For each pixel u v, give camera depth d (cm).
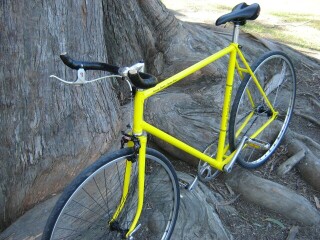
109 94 269
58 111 234
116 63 347
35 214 232
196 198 262
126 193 203
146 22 372
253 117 303
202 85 351
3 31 207
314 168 296
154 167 261
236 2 823
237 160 276
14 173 231
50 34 221
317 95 414
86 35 243
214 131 301
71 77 235
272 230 261
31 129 228
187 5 786
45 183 239
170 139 213
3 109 220
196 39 395
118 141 265
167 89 346
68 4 227
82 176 175
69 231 225
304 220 264
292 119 374
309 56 507
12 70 215
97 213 236
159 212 250
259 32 618
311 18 721
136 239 244
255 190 278
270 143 317
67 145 241
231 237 250
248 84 270
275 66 379
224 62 382
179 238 243
